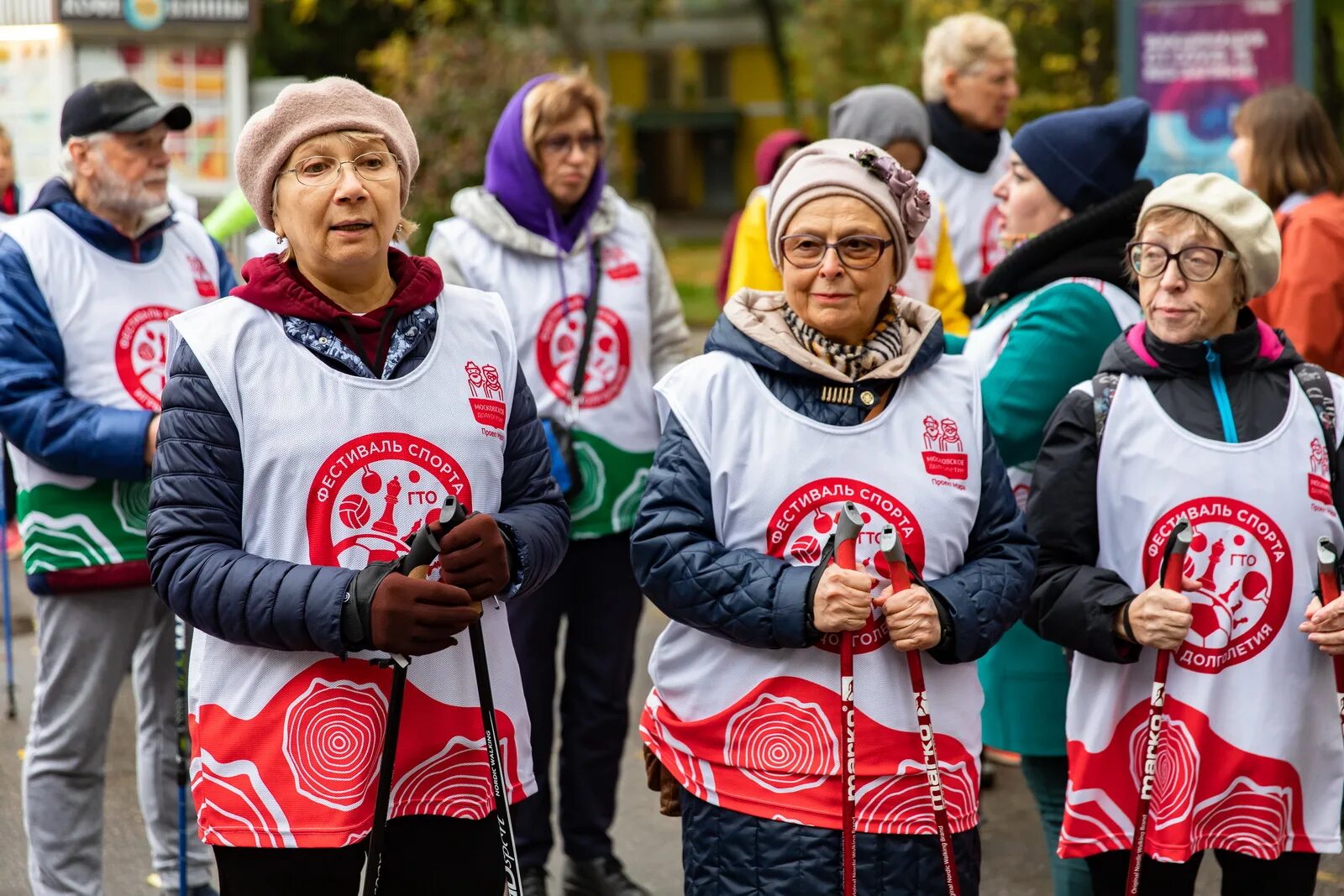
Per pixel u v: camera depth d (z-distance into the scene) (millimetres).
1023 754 3625
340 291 2775
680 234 40688
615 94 46656
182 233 4203
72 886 3902
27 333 3826
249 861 2697
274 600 2574
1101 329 3574
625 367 4449
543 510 2889
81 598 3867
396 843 2775
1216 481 3023
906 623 2730
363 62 16953
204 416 2668
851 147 2904
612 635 4387
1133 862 2969
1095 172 3703
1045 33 16188
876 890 2807
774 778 2842
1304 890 3121
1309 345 4777
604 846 4395
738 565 2805
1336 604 2918
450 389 2779
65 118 3977
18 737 5656
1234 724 3016
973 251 5711
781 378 2906
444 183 14742
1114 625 3004
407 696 2723
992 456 3010
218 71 8703
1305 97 4898
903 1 19859
